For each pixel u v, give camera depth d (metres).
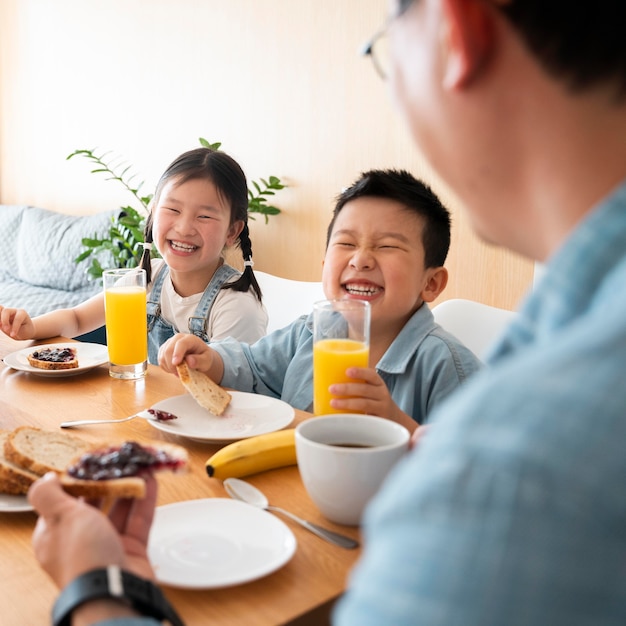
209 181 1.96
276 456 0.92
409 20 0.38
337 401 1.03
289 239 3.29
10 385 1.30
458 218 2.64
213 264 2.09
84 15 4.16
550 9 0.32
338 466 0.75
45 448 0.87
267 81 3.27
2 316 1.61
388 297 1.33
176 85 3.69
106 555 0.51
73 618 0.47
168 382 1.34
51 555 0.52
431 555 0.26
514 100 0.35
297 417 1.14
